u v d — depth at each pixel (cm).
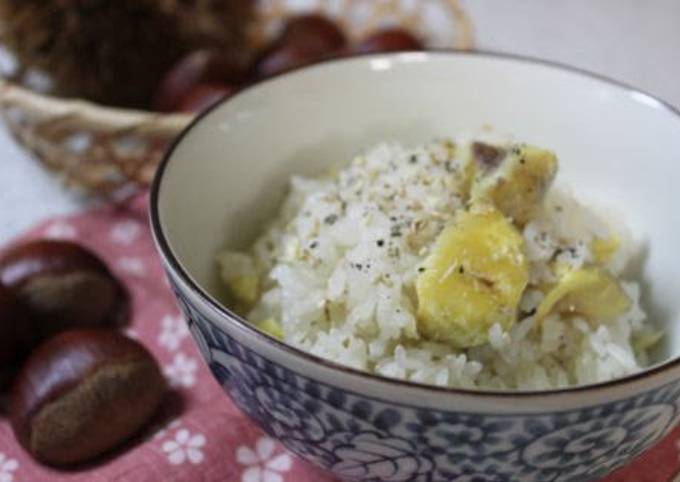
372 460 22
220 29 44
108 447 27
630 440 22
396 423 21
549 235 26
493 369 25
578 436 22
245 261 28
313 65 29
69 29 40
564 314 26
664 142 27
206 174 27
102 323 31
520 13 55
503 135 28
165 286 32
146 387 27
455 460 22
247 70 41
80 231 34
